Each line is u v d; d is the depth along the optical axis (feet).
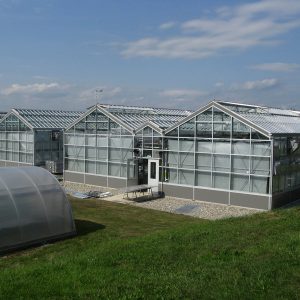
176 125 96.68
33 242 56.18
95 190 109.91
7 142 146.72
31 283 29.91
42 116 145.48
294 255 34.76
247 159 86.48
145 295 26.81
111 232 64.34
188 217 79.36
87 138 118.83
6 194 56.18
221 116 89.71
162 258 35.94
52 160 142.00
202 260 34.73
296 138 93.04
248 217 57.77
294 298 26.20
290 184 91.81
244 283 28.60
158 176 100.48
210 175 92.02
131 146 108.37
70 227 61.31
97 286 28.76
